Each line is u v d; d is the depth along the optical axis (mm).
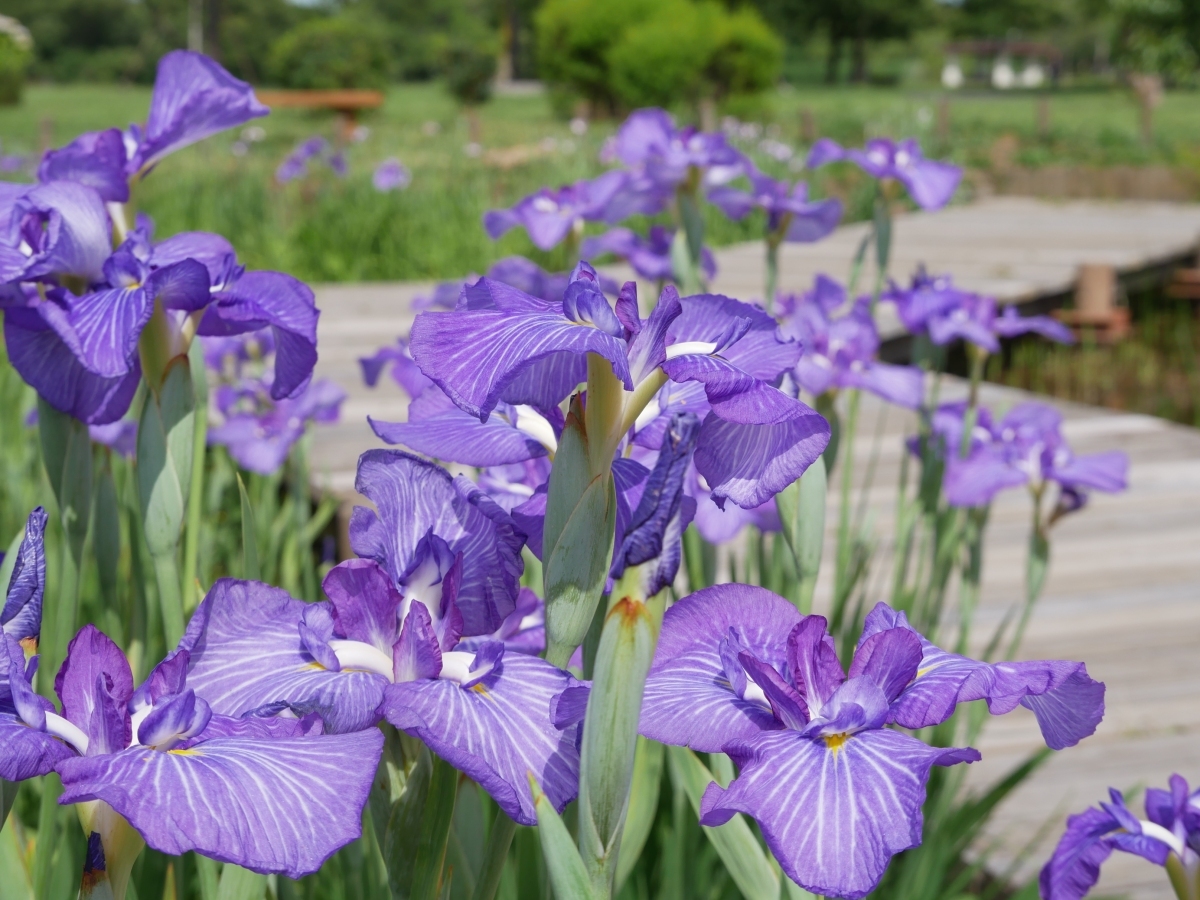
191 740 533
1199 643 2236
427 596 620
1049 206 9008
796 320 1539
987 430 1610
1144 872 1493
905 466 1562
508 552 631
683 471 532
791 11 34562
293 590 1528
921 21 35250
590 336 553
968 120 13422
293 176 7004
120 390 809
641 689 535
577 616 588
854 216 8109
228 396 2012
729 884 1056
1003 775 1739
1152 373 5555
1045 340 5832
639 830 782
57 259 791
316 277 6191
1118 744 1841
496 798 545
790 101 22172
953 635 2225
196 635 597
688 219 1694
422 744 603
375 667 600
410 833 605
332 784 518
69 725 546
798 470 596
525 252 6418
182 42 33469
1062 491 1465
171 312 785
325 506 2070
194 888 1072
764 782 558
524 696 589
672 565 533
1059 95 27609
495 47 20797
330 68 18094
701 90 14648
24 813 1267
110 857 552
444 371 554
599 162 8383
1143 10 15602
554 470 582
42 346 807
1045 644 2223
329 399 1820
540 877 771
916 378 1542
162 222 6473
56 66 36844
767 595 657
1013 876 1473
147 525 789
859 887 525
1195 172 9336
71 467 835
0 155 7926
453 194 7102
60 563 1274
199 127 930
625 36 14773
